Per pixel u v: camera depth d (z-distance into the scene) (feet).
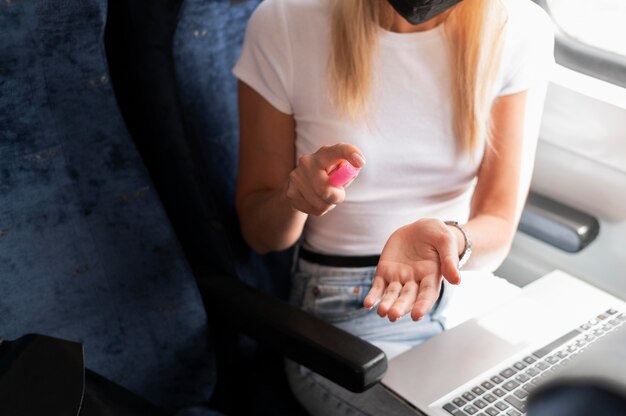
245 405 5.57
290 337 4.59
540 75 5.08
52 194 4.57
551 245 5.73
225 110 5.45
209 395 5.30
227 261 5.24
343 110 4.85
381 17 4.78
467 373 4.41
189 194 5.11
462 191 5.18
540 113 5.21
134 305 4.91
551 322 4.77
